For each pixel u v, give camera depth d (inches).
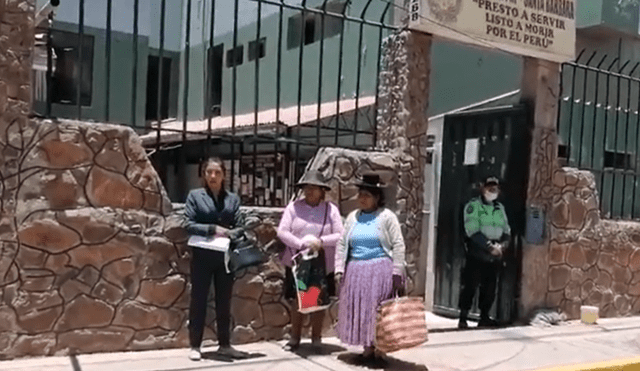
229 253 226.7
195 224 228.8
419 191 291.7
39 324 219.6
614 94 492.7
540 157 331.0
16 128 216.4
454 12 293.3
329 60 551.2
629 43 531.8
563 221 340.8
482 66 470.0
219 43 644.7
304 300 237.0
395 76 290.7
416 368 235.9
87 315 226.8
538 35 321.1
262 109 606.5
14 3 215.8
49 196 221.0
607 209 412.2
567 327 324.8
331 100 547.2
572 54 332.2
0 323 213.6
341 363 235.5
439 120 398.9
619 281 366.0
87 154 227.1
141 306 235.8
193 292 230.7
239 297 255.4
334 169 271.9
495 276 320.2
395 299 226.5
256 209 259.6
